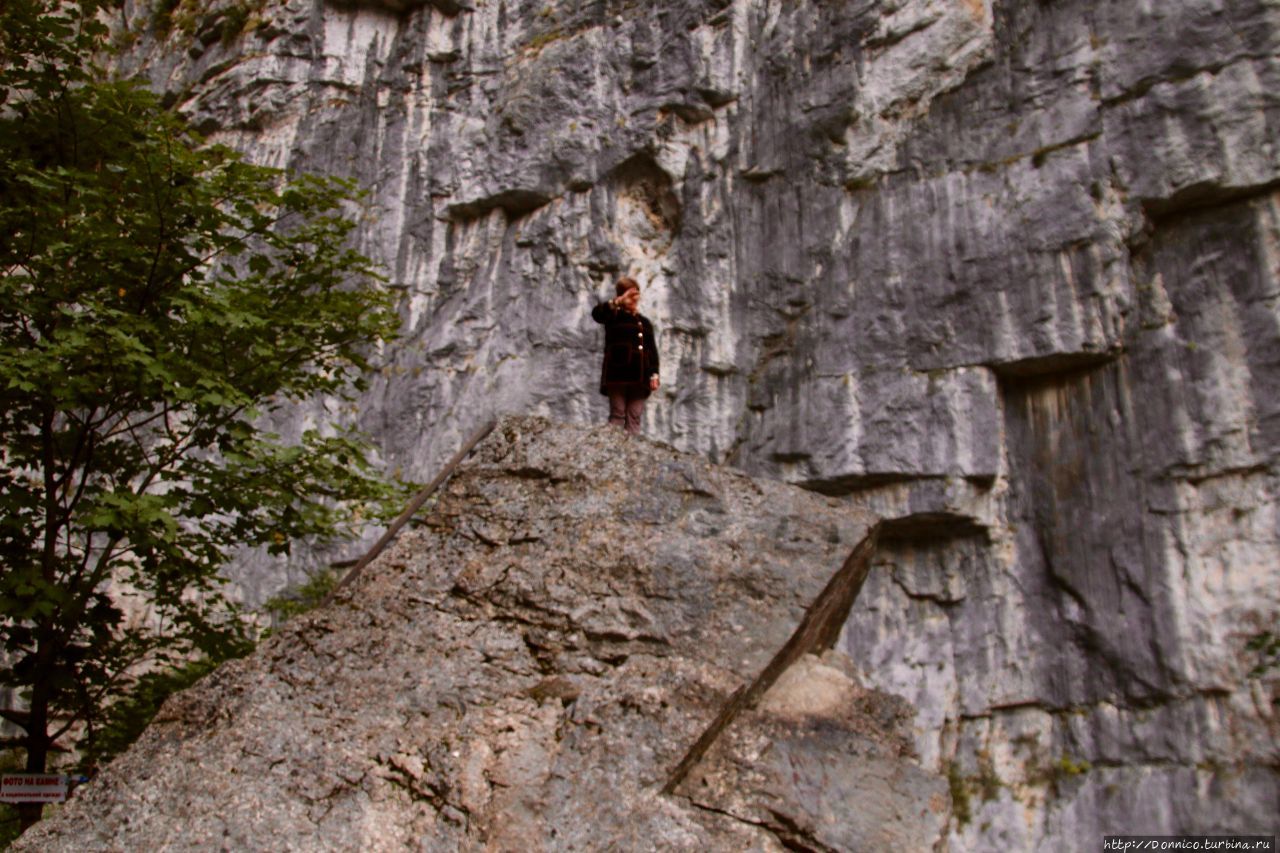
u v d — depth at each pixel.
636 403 7.70
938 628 16.17
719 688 4.45
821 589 4.91
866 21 18.81
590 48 20.98
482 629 4.92
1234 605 13.92
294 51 23.48
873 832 4.09
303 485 8.55
